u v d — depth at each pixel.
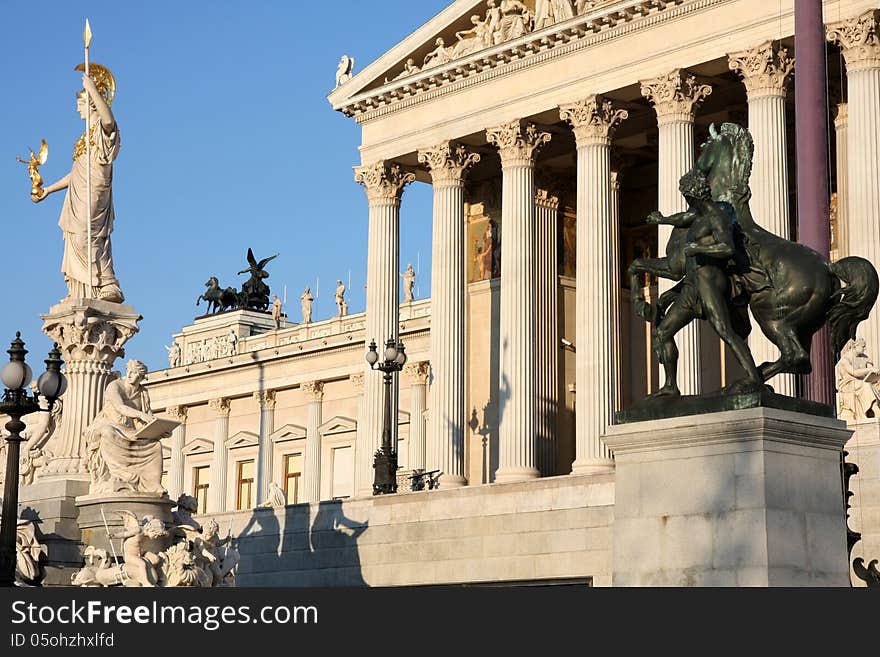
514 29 76.56
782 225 64.56
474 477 83.19
